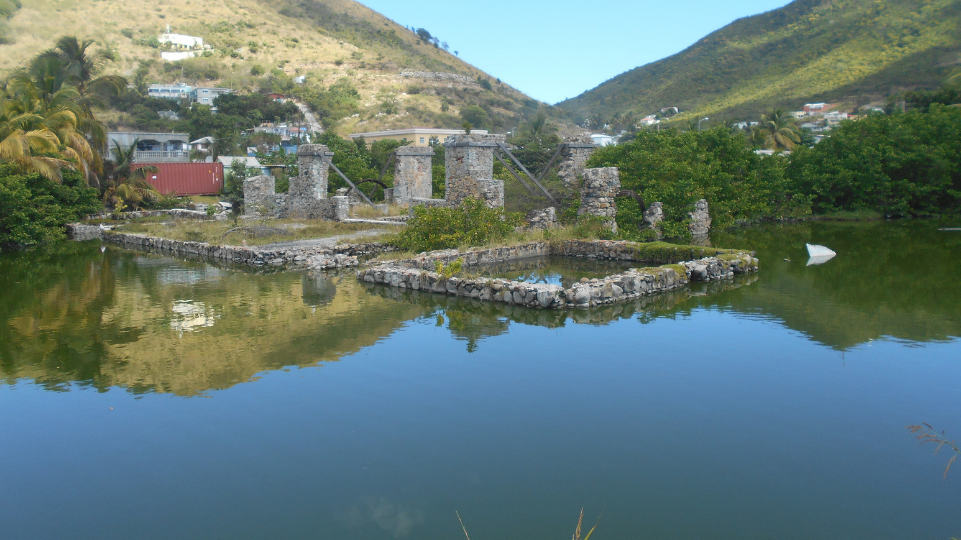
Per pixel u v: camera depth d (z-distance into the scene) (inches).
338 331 392.5
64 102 1170.0
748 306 454.0
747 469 217.8
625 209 828.6
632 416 260.7
